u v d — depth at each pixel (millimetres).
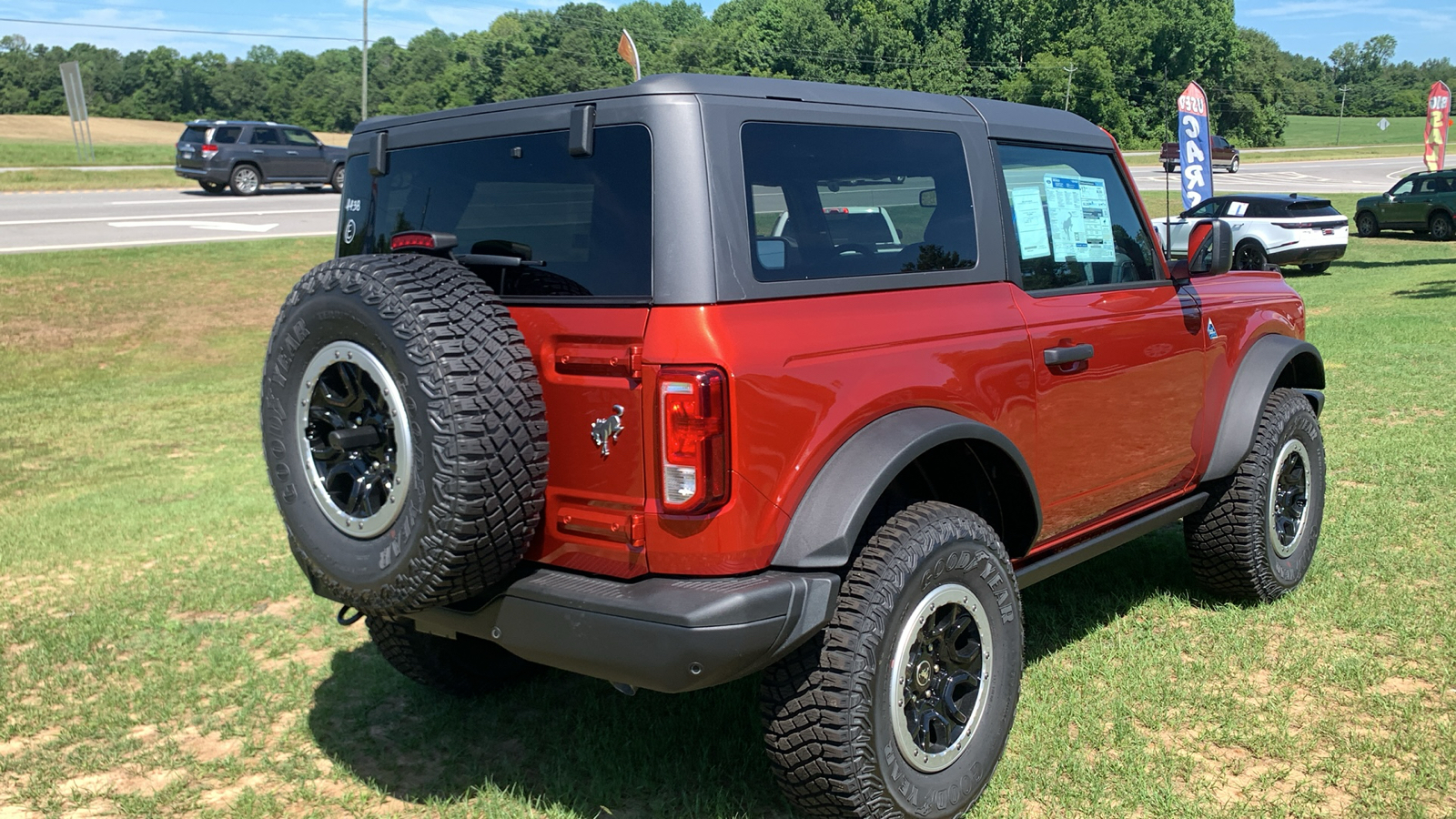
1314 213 19031
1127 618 4387
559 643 2629
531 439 2566
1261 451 4324
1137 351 3799
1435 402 8102
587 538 2684
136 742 3676
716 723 3533
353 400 2703
